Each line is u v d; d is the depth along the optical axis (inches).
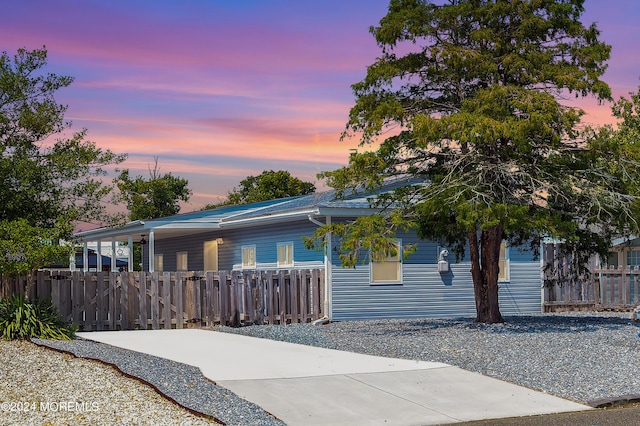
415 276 896.9
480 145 701.3
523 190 718.5
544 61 701.9
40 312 676.7
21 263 681.0
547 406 402.3
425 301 898.7
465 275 924.0
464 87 740.0
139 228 1069.1
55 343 616.4
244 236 1053.8
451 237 791.7
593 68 704.4
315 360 540.4
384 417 379.6
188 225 1063.6
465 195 674.2
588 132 710.5
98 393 419.2
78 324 770.2
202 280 822.5
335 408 396.5
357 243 690.2
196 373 479.5
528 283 960.3
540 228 678.5
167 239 1334.9
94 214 786.8
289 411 389.7
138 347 620.1
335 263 855.7
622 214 712.4
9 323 655.8
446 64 705.6
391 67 709.9
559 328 705.0
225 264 1109.1
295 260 932.6
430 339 629.9
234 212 1134.4
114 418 363.9
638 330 685.3
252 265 1031.0
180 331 760.3
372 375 476.4
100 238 1290.6
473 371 490.0
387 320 852.6
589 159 722.2
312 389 438.0
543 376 469.7
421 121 647.1
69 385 440.8
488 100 666.2
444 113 732.0
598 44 704.4
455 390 436.5
